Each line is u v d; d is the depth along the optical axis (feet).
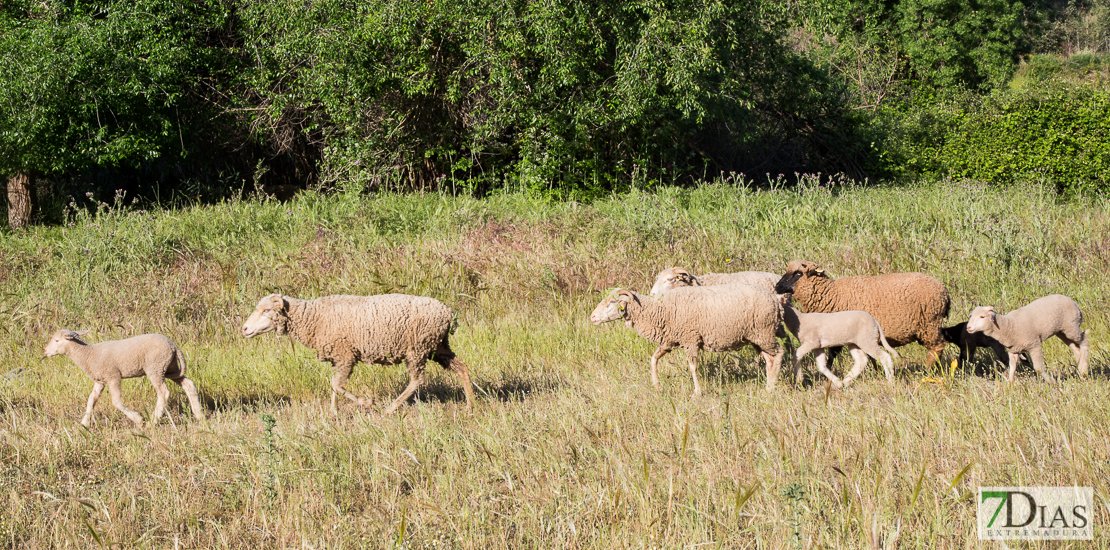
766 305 89.71
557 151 222.89
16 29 207.92
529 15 205.05
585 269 143.74
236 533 58.85
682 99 214.48
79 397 98.07
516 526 57.72
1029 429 69.26
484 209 192.75
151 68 216.74
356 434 77.61
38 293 137.39
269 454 65.10
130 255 152.05
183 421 88.33
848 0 445.78
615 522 57.57
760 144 295.69
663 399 86.48
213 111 249.34
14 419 83.82
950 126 303.68
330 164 244.63
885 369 89.86
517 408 84.69
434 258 148.66
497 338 118.62
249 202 225.15
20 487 67.10
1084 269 135.95
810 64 294.25
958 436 69.05
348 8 222.07
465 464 70.23
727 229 166.50
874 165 294.66
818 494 58.29
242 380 103.60
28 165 211.00
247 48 242.99
